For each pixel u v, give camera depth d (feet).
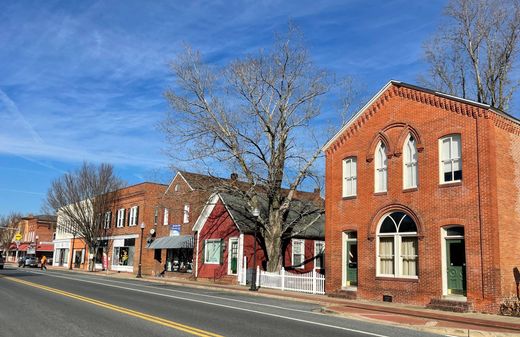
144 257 154.71
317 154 99.96
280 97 98.37
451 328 43.47
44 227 291.99
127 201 171.83
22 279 97.60
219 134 96.53
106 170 183.62
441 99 67.67
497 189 61.52
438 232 65.51
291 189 100.83
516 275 62.03
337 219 80.94
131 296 65.92
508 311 56.80
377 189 75.46
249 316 48.14
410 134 71.77
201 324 41.22
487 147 61.62
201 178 101.65
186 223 134.62
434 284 64.75
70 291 70.64
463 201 63.16
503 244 60.95
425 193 67.87
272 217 100.53
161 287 90.63
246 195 99.55
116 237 175.73
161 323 41.01
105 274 150.82
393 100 74.64
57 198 181.47
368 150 77.30
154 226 155.33
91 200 179.01
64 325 39.29
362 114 79.30
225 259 113.09
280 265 100.07
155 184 161.48
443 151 67.21
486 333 41.29
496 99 114.62
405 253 70.08
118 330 37.19
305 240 118.93
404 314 56.85
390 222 72.79
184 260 133.69
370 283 73.36
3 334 35.17
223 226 115.75
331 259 80.84
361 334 39.37
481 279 59.77
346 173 81.56
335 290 79.10
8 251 323.78
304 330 40.19
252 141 96.43
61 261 233.96
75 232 183.32
